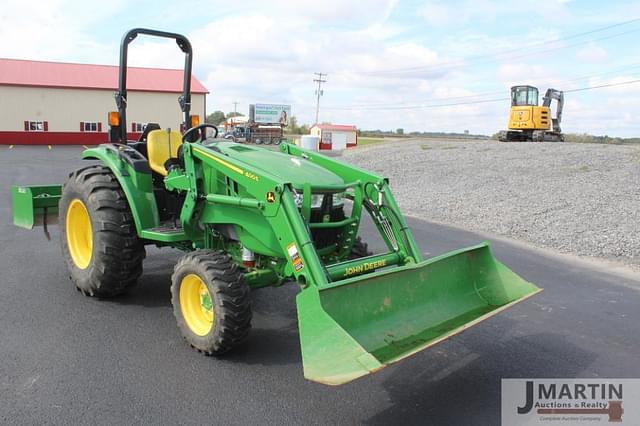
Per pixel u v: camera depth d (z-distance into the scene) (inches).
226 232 181.0
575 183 531.5
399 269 148.8
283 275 169.2
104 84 1519.4
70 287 223.5
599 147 817.5
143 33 215.6
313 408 136.3
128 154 203.3
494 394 147.2
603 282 257.8
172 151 219.9
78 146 1384.1
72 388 142.0
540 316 209.0
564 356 172.7
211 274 155.4
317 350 121.0
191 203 181.8
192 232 189.5
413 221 401.7
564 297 233.1
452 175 639.8
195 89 1617.9
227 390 143.7
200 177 180.4
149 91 1551.4
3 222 344.2
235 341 156.9
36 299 208.2
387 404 139.9
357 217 184.5
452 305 163.5
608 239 336.8
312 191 165.5
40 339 171.9
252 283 167.8
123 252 198.7
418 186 582.6
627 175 552.7
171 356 163.0
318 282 144.7
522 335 189.3
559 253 315.0
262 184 158.4
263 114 1953.7
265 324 191.6
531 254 309.0
